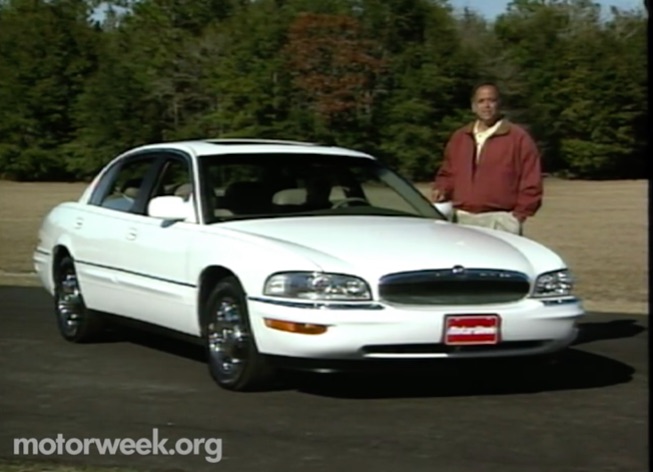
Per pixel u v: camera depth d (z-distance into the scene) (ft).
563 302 26.55
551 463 21.59
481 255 26.25
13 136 175.52
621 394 27.30
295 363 25.46
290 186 30.01
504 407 25.95
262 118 165.07
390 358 25.08
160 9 185.37
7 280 49.32
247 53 165.68
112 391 27.43
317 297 25.03
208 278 27.73
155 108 172.45
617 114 170.50
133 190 32.22
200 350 32.50
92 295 32.42
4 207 105.60
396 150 163.73
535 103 171.42
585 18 173.99
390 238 26.78
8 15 180.65
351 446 22.71
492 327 25.50
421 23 165.78
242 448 22.58
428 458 21.91
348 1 166.61
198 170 29.58
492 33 173.37
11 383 28.37
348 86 162.61
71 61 177.47
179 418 24.85
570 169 173.37
